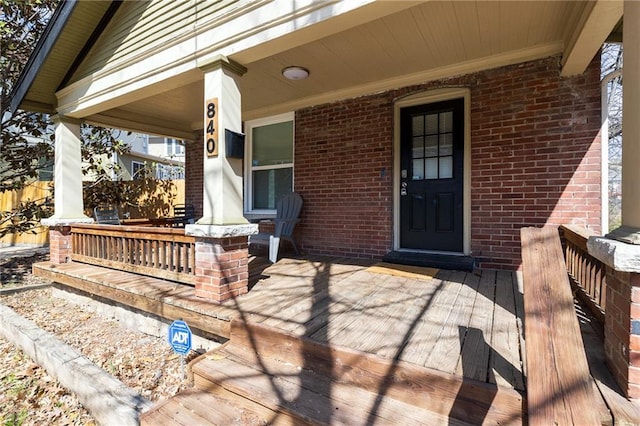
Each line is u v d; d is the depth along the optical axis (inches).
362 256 177.5
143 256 141.9
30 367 113.7
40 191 333.7
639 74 58.1
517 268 141.3
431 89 156.4
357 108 177.0
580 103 128.8
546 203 135.1
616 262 54.6
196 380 81.4
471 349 73.4
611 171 310.3
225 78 113.5
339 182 183.9
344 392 70.4
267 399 68.7
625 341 57.7
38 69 165.3
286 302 106.9
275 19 100.3
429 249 164.1
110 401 82.2
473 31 118.2
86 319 148.9
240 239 115.4
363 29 115.9
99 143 290.8
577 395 49.2
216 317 98.1
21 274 221.5
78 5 142.2
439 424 60.5
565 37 120.7
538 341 55.8
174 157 685.3
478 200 148.0
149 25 134.7
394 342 77.2
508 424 56.9
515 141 139.7
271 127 217.9
